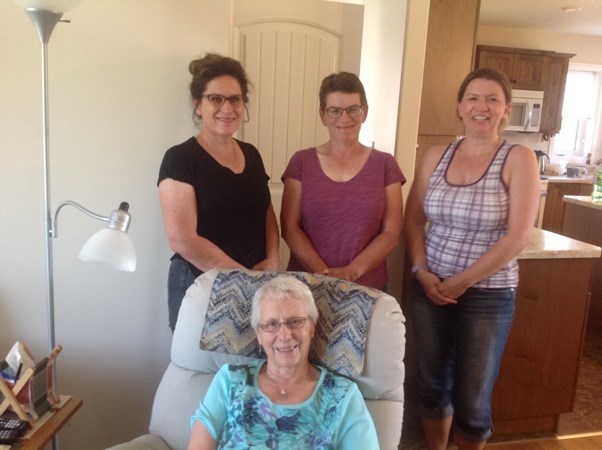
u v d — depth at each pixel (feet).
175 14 6.12
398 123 8.48
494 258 5.55
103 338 6.72
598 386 9.76
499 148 5.72
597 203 11.76
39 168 6.15
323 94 6.06
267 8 8.56
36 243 6.35
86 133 6.17
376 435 4.34
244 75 5.71
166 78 6.24
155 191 6.48
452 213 5.82
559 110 18.47
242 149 6.10
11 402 4.72
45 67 4.86
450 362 6.52
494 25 18.58
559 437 8.08
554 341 7.63
